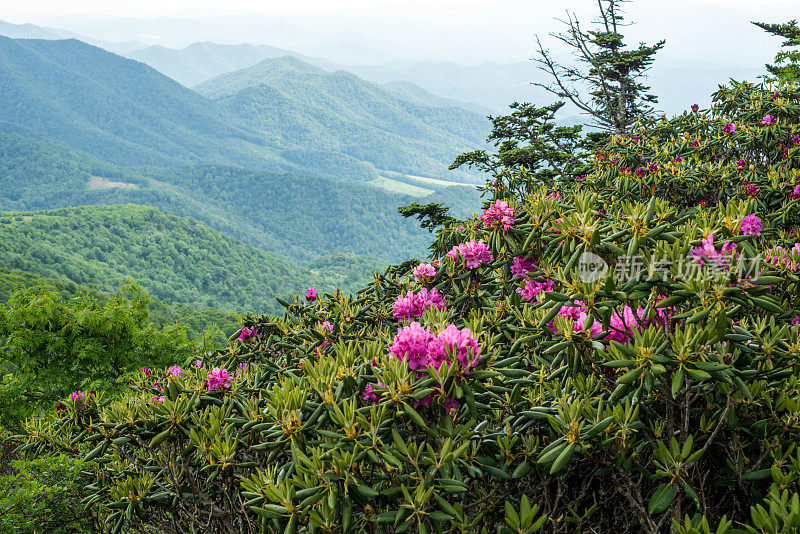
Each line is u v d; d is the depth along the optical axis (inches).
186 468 107.4
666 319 87.0
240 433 103.6
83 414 141.3
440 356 81.8
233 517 112.7
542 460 78.6
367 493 75.4
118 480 122.0
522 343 109.9
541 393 96.7
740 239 90.0
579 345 89.6
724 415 80.8
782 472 83.8
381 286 181.0
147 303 339.3
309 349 139.3
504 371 94.2
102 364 316.8
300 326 156.6
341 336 145.2
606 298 88.4
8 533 148.0
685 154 239.8
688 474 87.5
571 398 89.7
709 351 78.9
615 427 79.8
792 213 177.8
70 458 153.5
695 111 292.7
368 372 90.2
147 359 327.9
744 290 77.4
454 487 75.3
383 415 79.7
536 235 132.5
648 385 76.0
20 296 326.6
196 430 110.3
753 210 166.6
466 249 149.2
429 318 117.3
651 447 89.4
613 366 79.5
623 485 87.3
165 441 113.7
